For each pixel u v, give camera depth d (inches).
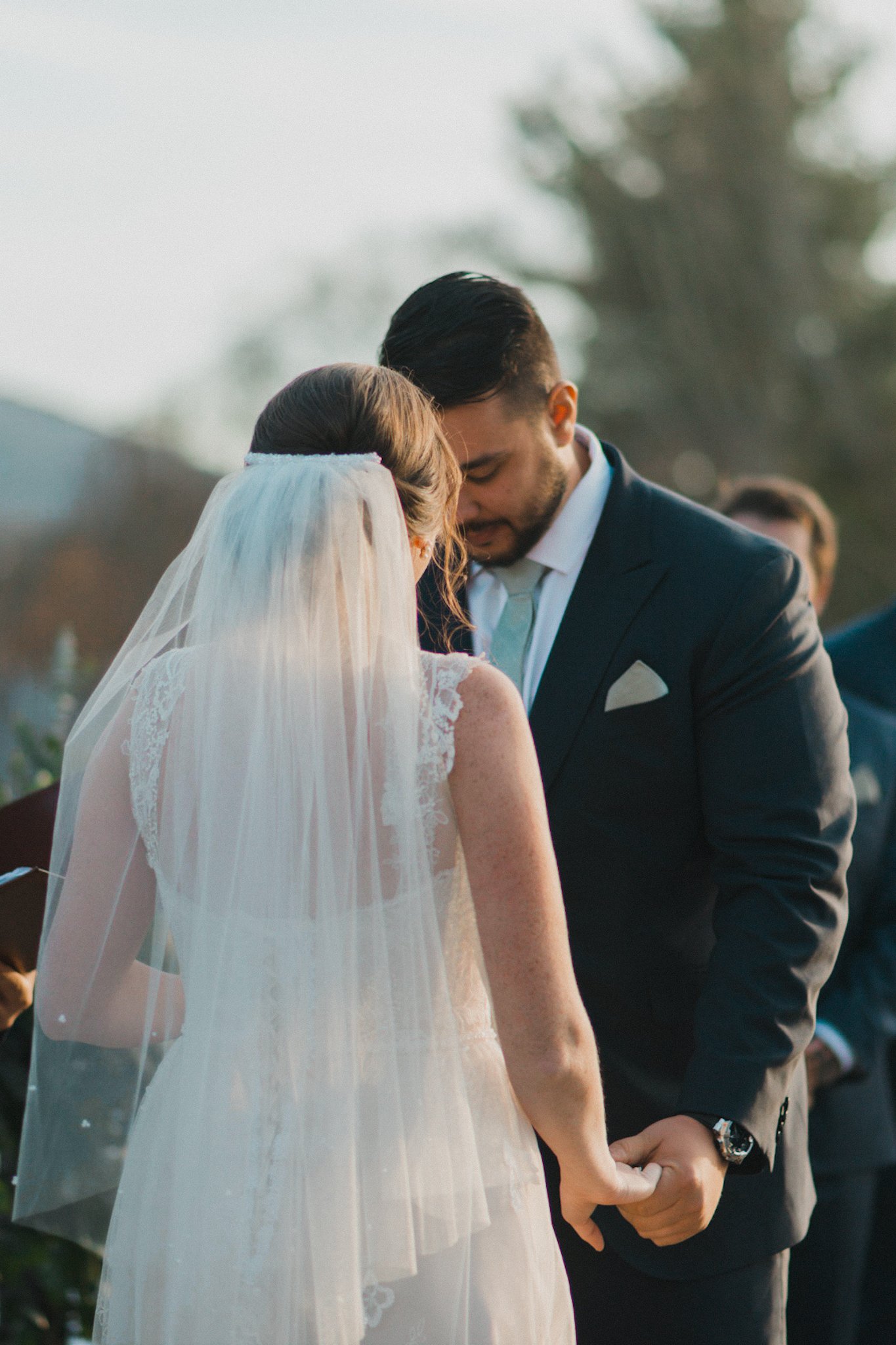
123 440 643.5
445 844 58.0
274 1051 57.0
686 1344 76.8
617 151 966.4
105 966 61.6
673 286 949.8
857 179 992.2
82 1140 67.1
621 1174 64.0
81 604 573.3
